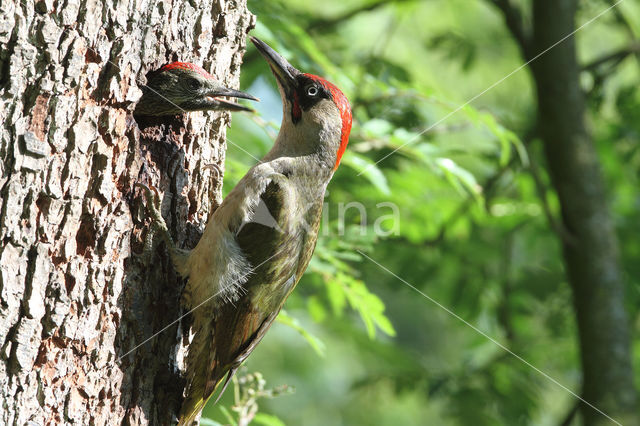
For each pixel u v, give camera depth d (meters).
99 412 6.43
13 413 5.84
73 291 6.23
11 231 5.86
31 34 6.00
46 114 6.05
